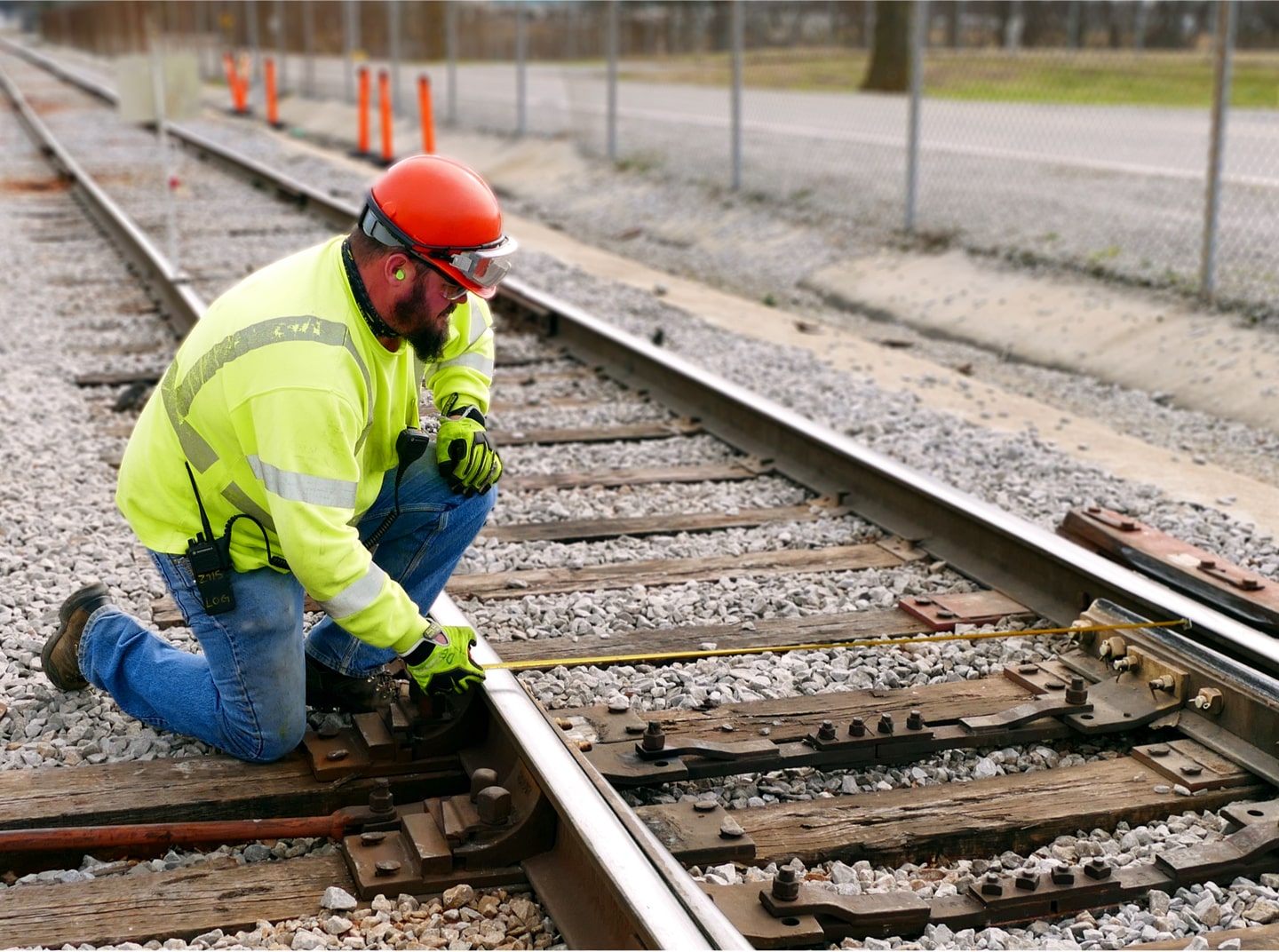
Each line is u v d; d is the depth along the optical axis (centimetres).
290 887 301
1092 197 1273
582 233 1436
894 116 2091
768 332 911
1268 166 1450
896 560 500
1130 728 374
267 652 328
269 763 347
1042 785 346
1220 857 307
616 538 527
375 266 301
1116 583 422
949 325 982
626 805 307
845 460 563
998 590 468
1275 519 550
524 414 682
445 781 344
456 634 323
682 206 1450
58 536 502
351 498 302
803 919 284
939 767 363
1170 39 2486
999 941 285
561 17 2558
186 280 949
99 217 1379
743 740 363
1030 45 2466
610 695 390
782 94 2472
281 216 1386
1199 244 1033
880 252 1159
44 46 8938
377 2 3522
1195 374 792
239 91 2948
